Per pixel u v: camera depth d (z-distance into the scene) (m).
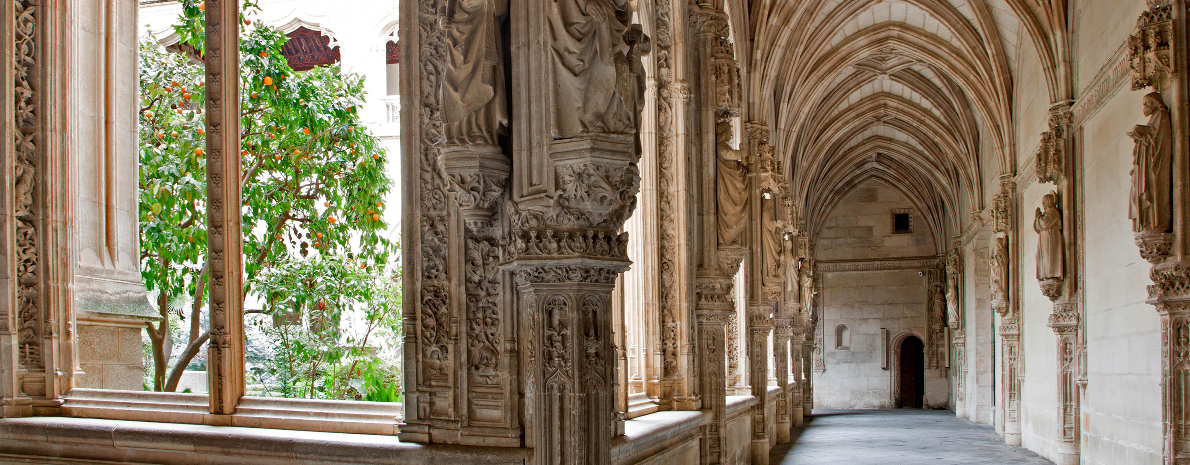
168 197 8.41
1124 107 12.36
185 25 9.02
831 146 33.72
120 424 6.40
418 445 5.57
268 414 6.36
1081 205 15.27
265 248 8.88
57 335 6.89
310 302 8.67
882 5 21.42
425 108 5.90
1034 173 18.89
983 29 20.50
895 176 39.00
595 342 5.18
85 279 7.38
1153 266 10.40
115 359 7.59
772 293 17.08
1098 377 14.16
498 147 5.29
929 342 38.97
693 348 10.45
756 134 17.22
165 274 8.43
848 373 39.97
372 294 8.84
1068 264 15.51
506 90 5.39
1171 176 10.30
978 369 28.89
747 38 17.16
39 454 6.44
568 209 5.10
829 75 23.53
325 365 8.78
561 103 5.06
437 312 5.78
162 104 8.95
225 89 6.64
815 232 40.09
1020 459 17.98
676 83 10.38
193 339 8.36
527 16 5.29
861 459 17.44
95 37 7.54
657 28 10.23
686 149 10.43
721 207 11.09
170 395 6.77
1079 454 15.97
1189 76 10.15
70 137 7.05
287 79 8.82
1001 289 22.02
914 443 21.47
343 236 9.04
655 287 10.17
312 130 8.75
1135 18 11.78
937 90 27.47
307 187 9.21
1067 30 15.54
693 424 9.25
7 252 6.71
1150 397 11.23
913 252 39.53
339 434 6.02
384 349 8.94
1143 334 11.56
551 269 5.13
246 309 8.95
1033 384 19.77
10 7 6.74
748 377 16.28
